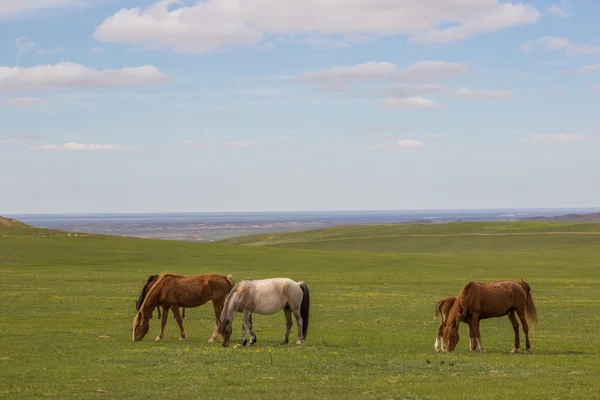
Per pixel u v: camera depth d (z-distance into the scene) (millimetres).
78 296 35938
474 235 124250
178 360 17656
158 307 22672
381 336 24375
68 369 16234
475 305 20531
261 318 29500
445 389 14375
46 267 56688
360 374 15945
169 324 27031
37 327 24234
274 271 57625
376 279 51500
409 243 116562
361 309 33031
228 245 86750
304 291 21828
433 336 24531
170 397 13375
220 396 13445
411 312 32000
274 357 18422
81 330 23797
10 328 23547
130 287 41656
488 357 19219
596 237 112750
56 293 37281
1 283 42562
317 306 34250
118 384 14555
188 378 15250
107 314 28859
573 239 111625
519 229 137000
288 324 21844
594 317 30812
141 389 14070
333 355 19047
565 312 32594
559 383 15078
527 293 21125
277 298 21172
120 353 18859
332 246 118062
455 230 143000
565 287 46219
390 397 13492
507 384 14922
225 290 22656
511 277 54219
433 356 19188
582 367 17516
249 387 14320
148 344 21078
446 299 21453
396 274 56594
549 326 28000
